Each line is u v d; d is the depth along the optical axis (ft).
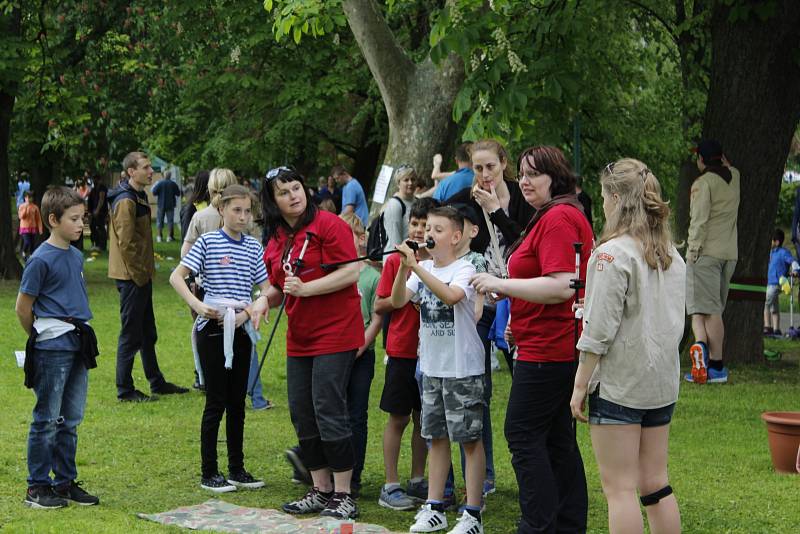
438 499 20.99
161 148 100.94
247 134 84.02
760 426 31.48
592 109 51.75
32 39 71.10
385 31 47.16
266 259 22.76
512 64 35.99
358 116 79.36
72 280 22.36
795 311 69.41
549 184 18.78
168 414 32.07
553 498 18.38
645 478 17.35
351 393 23.73
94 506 22.36
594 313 16.53
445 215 20.81
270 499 23.34
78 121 73.51
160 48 73.36
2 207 72.64
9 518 21.04
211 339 23.90
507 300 22.33
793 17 41.11
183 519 21.27
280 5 41.14
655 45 64.18
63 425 22.48
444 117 47.19
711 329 39.73
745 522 21.39
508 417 18.70
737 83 42.06
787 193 114.93
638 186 16.84
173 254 97.71
